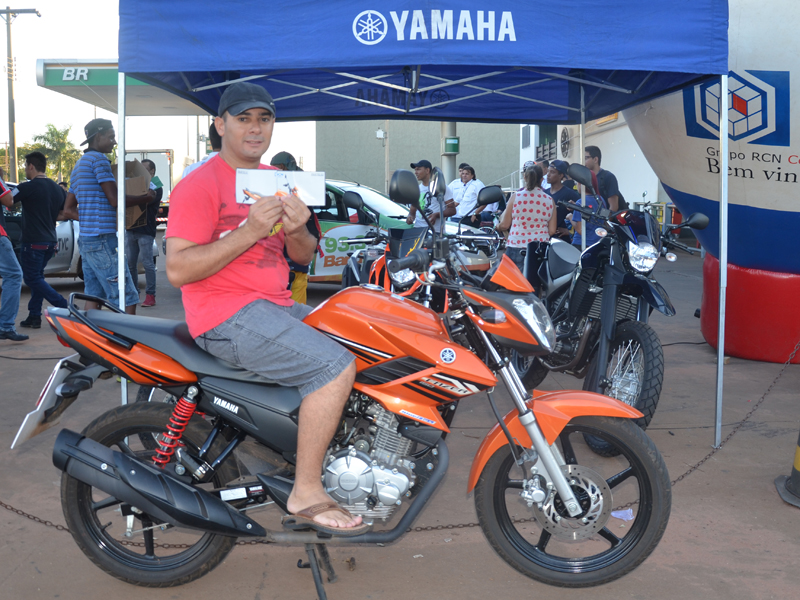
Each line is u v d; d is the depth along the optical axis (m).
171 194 2.49
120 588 2.78
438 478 2.56
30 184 7.54
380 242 5.82
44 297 7.94
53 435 4.49
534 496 2.63
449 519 3.40
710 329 6.72
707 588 2.77
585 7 3.92
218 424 2.69
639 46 3.96
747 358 6.47
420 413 2.47
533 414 2.62
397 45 3.88
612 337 4.15
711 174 6.16
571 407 2.64
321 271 9.50
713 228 6.43
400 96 6.74
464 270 2.72
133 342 2.58
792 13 5.43
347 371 2.42
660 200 16.53
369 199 9.81
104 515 3.39
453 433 4.64
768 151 5.71
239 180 2.32
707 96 5.80
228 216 2.49
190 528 2.53
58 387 2.60
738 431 4.57
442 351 2.46
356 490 2.48
